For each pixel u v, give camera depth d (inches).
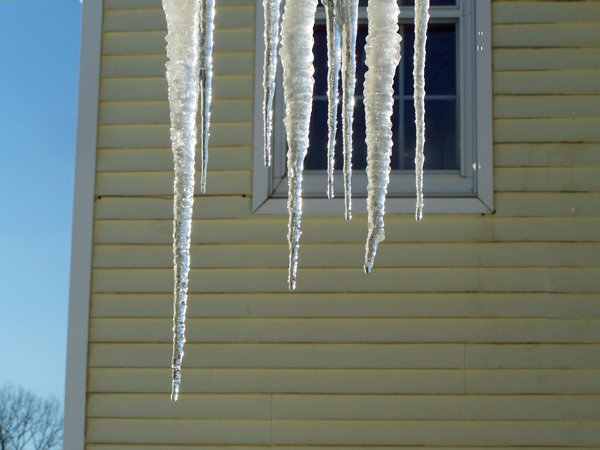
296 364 218.2
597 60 227.3
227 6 234.8
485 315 217.5
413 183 228.1
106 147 232.2
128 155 231.6
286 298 221.1
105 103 234.1
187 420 218.1
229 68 232.7
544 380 214.1
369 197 86.4
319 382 217.0
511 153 224.4
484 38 229.0
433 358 216.2
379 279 220.4
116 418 219.6
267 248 224.1
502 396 213.8
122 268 226.5
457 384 214.8
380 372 216.5
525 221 221.3
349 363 217.3
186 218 84.0
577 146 224.2
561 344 215.5
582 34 228.4
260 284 222.4
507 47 228.8
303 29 83.7
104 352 222.8
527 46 228.7
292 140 83.8
